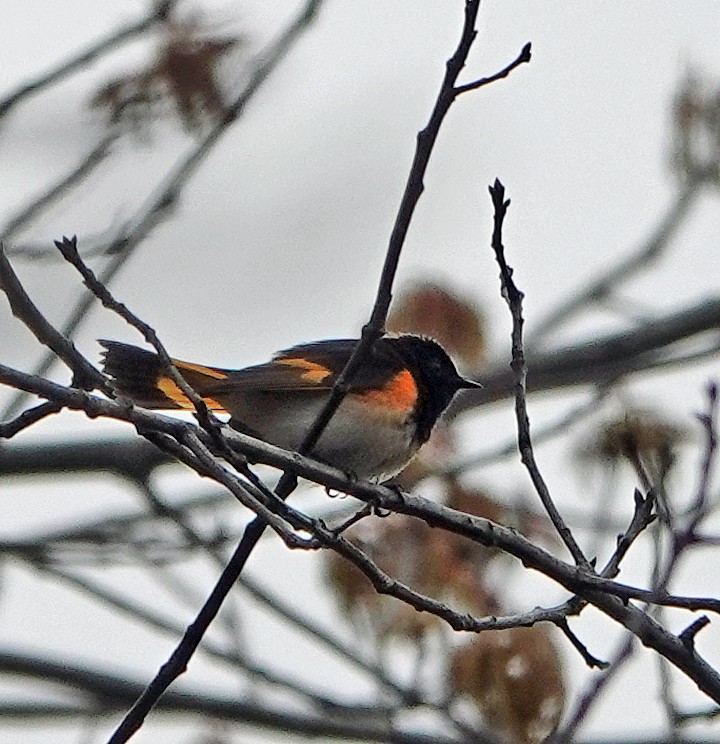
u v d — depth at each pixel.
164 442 7.43
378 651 11.70
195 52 9.90
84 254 10.08
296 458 8.34
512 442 12.27
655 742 11.88
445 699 11.20
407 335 11.71
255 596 12.69
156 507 12.88
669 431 10.06
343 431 10.45
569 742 8.89
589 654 8.46
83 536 13.17
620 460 11.23
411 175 7.70
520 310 8.57
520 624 8.23
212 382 9.93
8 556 12.92
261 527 8.04
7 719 13.13
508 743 10.80
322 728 12.45
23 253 10.05
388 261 7.91
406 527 11.48
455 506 11.87
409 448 10.94
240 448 8.19
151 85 9.93
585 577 8.28
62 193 10.12
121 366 9.05
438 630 11.34
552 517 8.48
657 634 8.32
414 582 11.28
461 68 7.57
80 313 9.62
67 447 12.88
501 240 8.47
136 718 8.02
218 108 9.95
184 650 8.07
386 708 11.91
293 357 10.93
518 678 10.77
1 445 12.95
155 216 9.88
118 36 10.04
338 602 11.61
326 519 13.57
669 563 8.73
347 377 8.20
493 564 11.38
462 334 12.16
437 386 11.59
